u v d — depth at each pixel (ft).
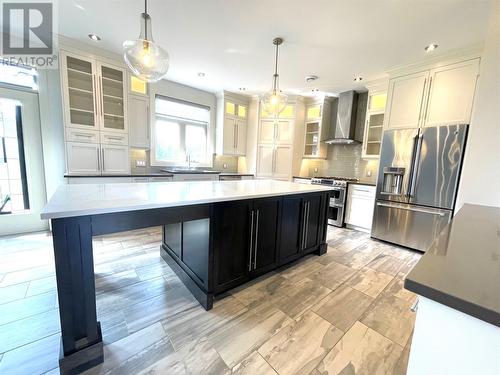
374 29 7.64
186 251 6.52
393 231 10.71
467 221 3.67
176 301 5.88
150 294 6.13
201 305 5.74
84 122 10.69
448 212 9.10
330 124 16.10
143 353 4.28
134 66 5.46
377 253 9.68
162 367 4.01
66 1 6.91
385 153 10.89
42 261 7.57
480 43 8.14
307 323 5.27
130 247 9.17
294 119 15.75
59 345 4.37
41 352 4.21
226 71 11.73
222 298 6.12
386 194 10.85
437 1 6.21
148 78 5.83
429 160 9.53
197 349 4.42
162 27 8.00
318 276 7.52
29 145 10.06
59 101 10.32
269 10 6.93
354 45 8.70
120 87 11.44
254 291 6.51
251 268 6.57
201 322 5.16
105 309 5.47
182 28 8.02
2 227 9.78
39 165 10.37
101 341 4.06
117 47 10.01
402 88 10.38
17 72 9.46
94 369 3.92
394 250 10.07
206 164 16.14
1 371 3.83
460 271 1.85
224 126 15.71
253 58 10.13
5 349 4.24
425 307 1.69
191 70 11.69
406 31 7.68
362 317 5.54
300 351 4.47
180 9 7.05
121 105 11.57
